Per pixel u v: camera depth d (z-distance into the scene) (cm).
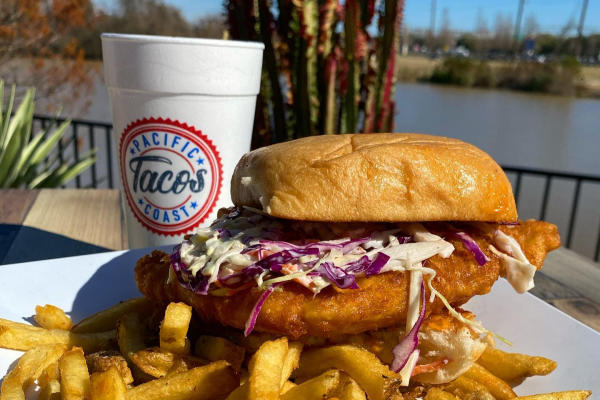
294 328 23
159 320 26
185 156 31
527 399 23
